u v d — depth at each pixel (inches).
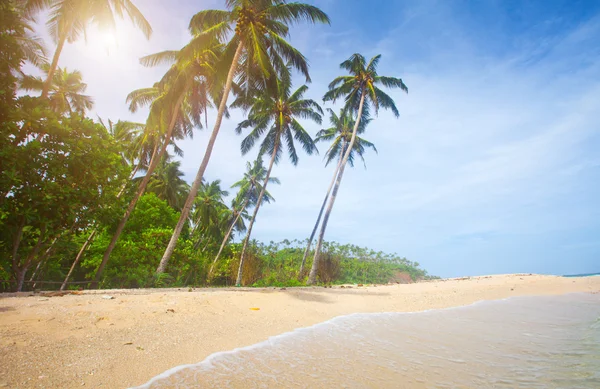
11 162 354.3
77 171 416.8
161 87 701.9
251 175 1432.1
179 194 1259.2
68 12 581.9
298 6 599.2
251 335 171.8
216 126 569.3
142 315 183.3
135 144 940.0
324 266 845.8
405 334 188.5
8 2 448.5
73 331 143.6
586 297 413.1
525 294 444.5
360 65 860.6
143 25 654.5
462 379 113.0
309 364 127.8
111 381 100.3
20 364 103.0
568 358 140.0
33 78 753.6
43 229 400.8
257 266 889.5
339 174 804.6
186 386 100.2
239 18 596.4
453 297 382.0
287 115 878.4
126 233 763.4
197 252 981.8
